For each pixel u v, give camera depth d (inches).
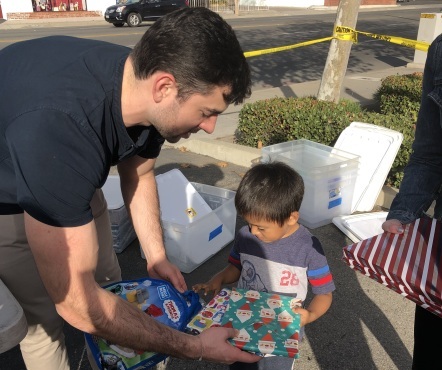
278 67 482.9
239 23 912.9
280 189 79.6
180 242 135.0
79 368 106.8
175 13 57.5
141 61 57.2
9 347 59.2
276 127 227.6
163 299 82.6
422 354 77.7
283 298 82.6
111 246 100.5
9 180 68.1
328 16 1107.3
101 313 63.4
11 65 63.5
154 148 86.4
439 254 67.1
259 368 87.2
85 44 67.1
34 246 59.0
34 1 1138.0
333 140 205.6
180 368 105.5
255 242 88.4
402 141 173.3
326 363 105.9
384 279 67.0
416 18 1039.6
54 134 55.8
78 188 57.7
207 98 58.0
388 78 299.6
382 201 177.6
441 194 76.2
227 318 77.8
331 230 161.8
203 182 203.5
